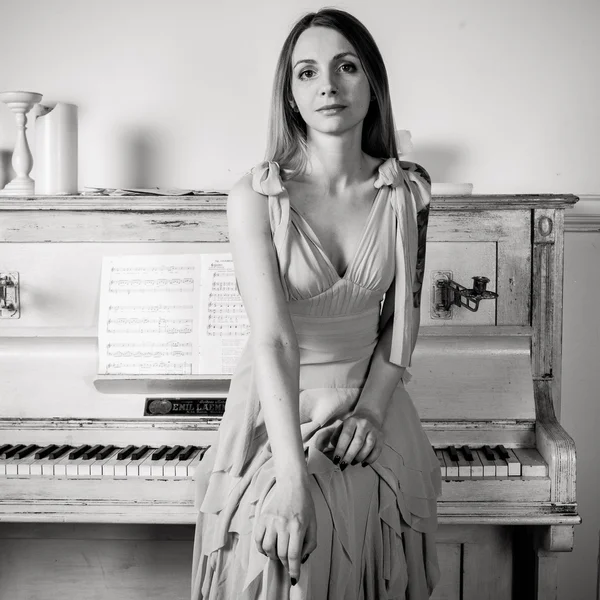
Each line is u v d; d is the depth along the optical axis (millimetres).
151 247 2344
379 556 1657
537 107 2830
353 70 1653
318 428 1677
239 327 2291
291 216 1624
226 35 2818
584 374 2928
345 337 1712
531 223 2305
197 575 1791
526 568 2336
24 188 2594
